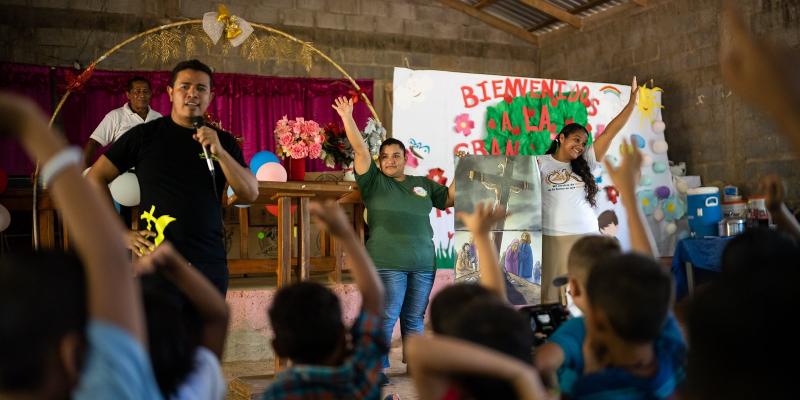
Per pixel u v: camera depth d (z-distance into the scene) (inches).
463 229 172.6
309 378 59.4
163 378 50.8
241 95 327.9
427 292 172.2
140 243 110.7
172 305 54.0
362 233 210.7
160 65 332.2
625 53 328.5
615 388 53.9
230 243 260.2
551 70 384.5
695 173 291.9
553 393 59.7
